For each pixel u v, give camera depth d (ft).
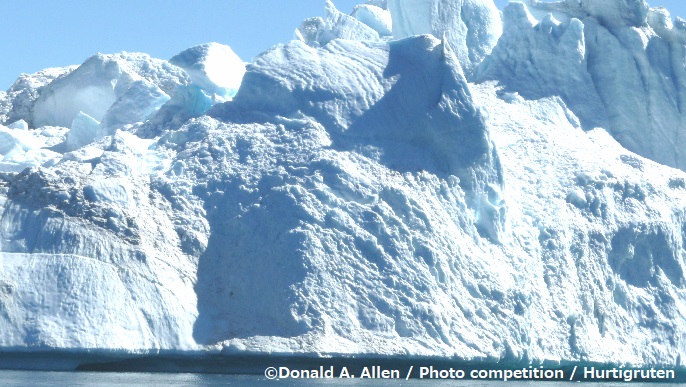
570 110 263.90
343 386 181.57
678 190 252.42
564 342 220.84
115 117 264.93
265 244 206.18
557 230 231.50
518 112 258.37
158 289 198.18
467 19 282.97
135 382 179.32
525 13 271.90
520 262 223.10
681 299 240.12
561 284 226.38
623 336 230.89
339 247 205.87
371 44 235.81
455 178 222.69
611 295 233.55
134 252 200.13
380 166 218.38
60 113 294.87
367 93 226.17
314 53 234.17
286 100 226.58
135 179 215.10
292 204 208.95
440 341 202.28
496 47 272.72
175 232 208.44
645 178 248.52
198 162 219.20
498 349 208.64
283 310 199.21
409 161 220.64
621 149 259.80
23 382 173.88
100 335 190.80
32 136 273.75
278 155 217.97
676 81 268.21
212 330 198.59
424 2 278.26
